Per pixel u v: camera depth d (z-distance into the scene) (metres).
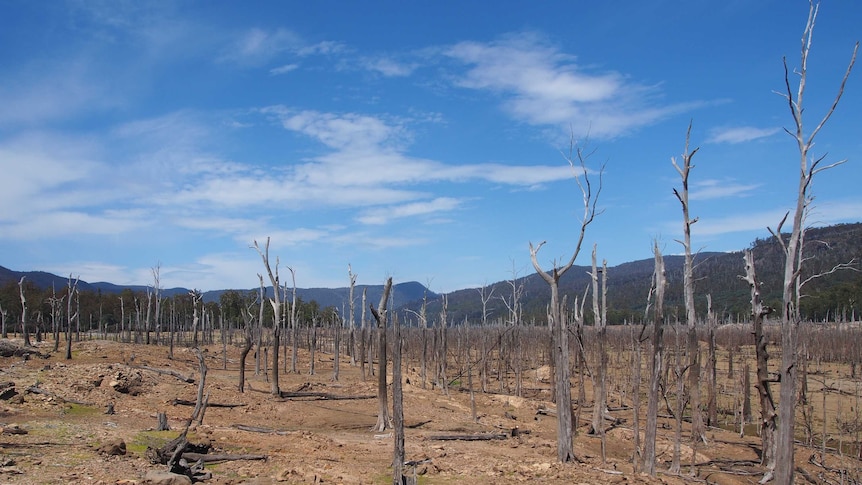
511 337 60.28
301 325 98.62
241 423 29.42
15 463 16.08
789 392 18.58
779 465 18.55
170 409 30.31
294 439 25.00
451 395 46.72
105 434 21.12
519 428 33.47
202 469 18.03
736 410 40.28
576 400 48.44
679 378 24.22
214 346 79.88
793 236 18.91
